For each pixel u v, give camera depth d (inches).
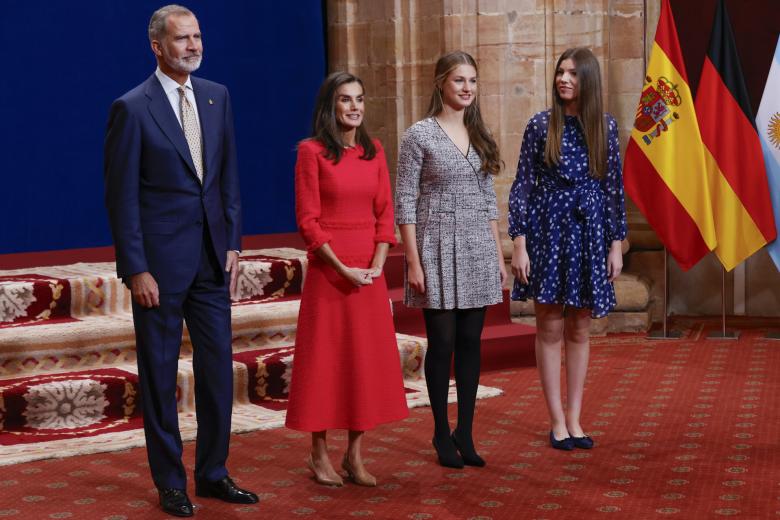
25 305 244.8
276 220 356.2
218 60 339.0
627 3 329.4
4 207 306.5
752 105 320.5
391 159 335.9
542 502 169.3
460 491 176.4
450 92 187.3
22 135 307.9
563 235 195.5
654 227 297.4
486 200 190.9
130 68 323.9
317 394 177.6
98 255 301.6
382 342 180.5
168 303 165.6
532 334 277.9
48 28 309.1
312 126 181.5
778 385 247.9
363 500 172.6
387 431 215.2
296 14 350.3
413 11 329.1
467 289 187.6
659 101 293.9
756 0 317.1
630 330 319.6
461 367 191.3
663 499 169.2
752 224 295.3
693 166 293.3
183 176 165.8
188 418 224.4
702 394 240.7
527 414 227.0
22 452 198.8
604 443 203.2
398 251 310.5
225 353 171.5
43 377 224.7
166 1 328.8
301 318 180.2
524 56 318.0
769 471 183.0
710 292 342.3
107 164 163.9
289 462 194.9
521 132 319.9
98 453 200.7
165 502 166.9
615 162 197.3
